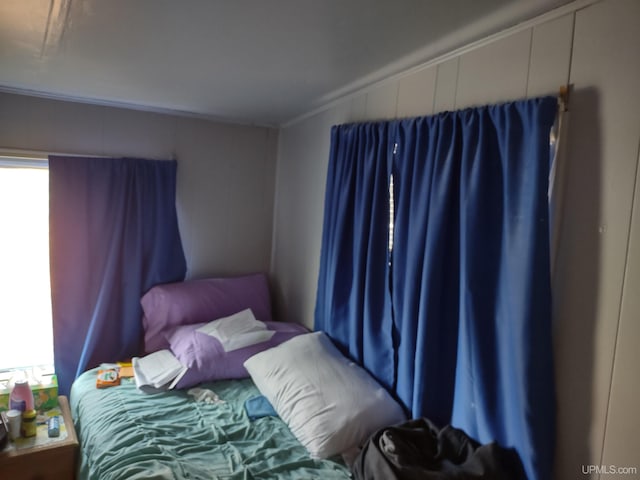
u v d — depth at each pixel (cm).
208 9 135
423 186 162
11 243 259
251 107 266
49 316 272
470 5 126
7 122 245
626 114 109
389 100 195
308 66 186
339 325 214
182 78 213
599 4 115
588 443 116
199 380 217
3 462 178
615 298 111
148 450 159
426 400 157
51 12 141
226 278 295
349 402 171
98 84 228
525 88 134
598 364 114
